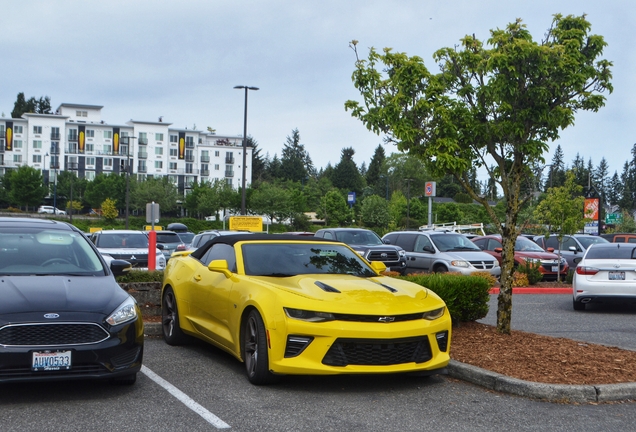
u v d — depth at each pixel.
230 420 5.11
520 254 20.16
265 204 84.00
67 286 6.04
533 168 8.80
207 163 128.12
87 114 126.81
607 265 12.92
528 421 5.29
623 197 136.38
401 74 8.40
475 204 120.62
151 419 5.09
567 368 6.80
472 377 6.57
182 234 30.25
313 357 5.91
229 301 6.84
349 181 149.25
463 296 9.11
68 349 5.42
